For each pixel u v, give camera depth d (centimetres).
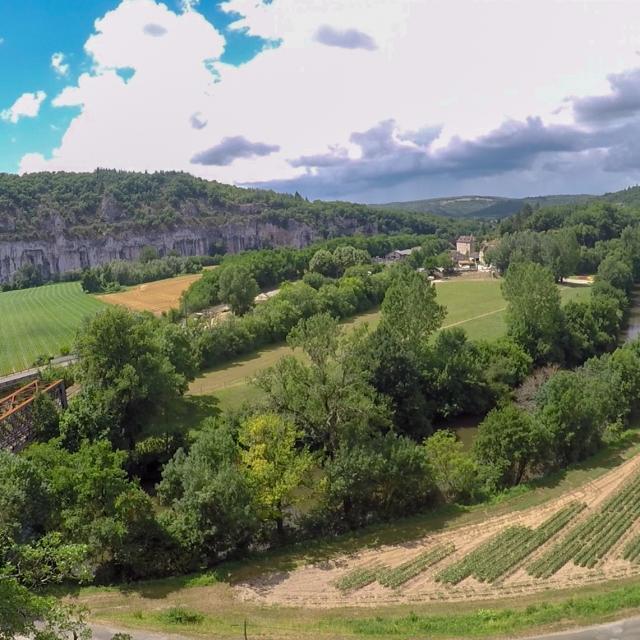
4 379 9312
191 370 8700
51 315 16925
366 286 16400
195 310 15162
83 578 4006
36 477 4253
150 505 4384
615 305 11750
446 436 6384
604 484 5775
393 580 4269
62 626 2002
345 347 6006
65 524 4125
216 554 4628
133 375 6450
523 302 10019
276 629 3469
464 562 4509
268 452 5028
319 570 4466
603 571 4397
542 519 5166
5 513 3969
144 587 4131
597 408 6450
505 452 5750
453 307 15525
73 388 8550
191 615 3612
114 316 6744
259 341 12119
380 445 5391
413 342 8600
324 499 5278
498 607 3900
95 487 4212
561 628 3375
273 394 6006
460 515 5284
